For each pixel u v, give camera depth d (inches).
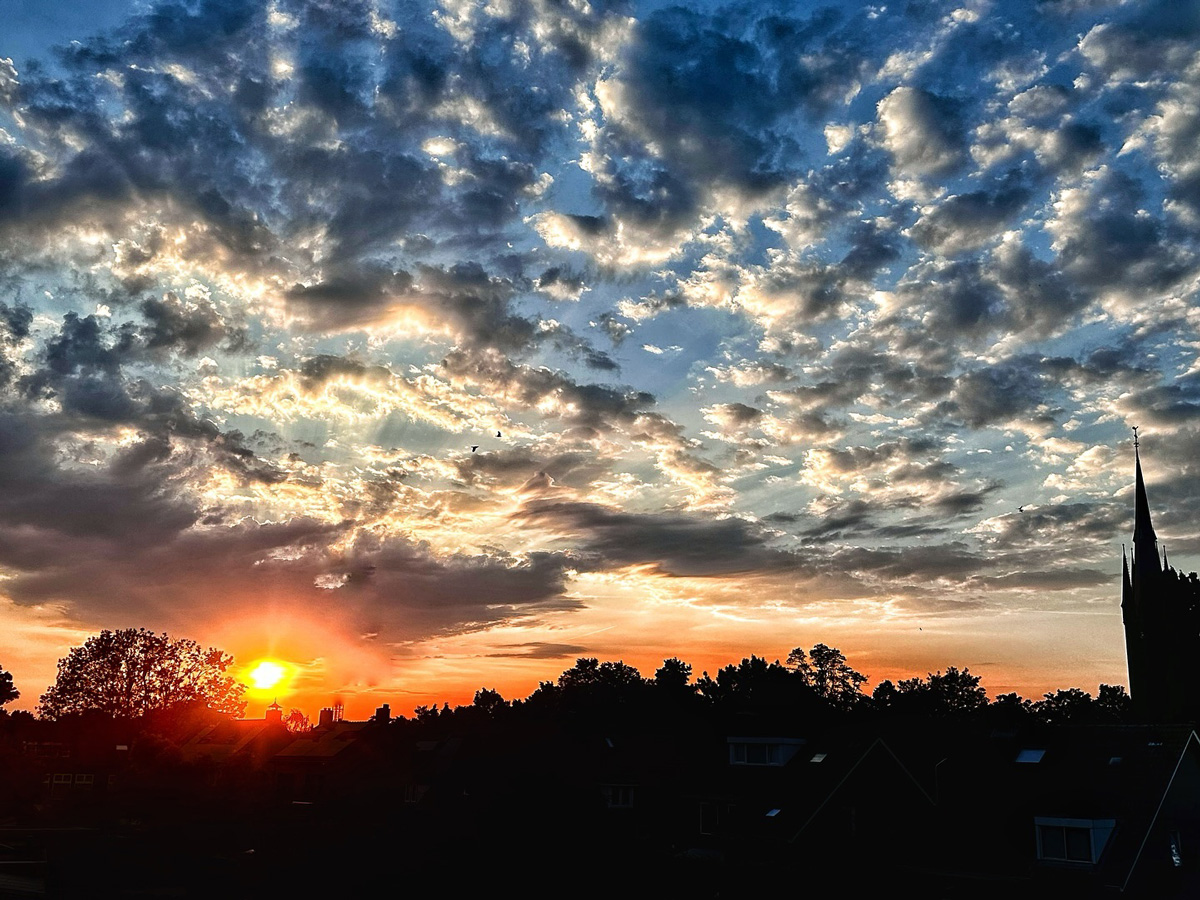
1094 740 1791.3
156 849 2178.9
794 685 4370.1
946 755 1920.5
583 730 2603.3
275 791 3321.9
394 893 1555.1
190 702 5388.8
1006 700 4557.1
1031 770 1823.3
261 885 1647.4
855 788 1788.9
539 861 1571.1
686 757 2372.0
